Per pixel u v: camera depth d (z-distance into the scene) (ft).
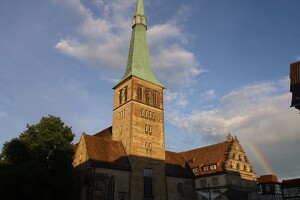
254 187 299.79
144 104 245.86
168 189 233.35
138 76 250.57
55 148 186.80
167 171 242.17
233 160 292.20
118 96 257.75
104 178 197.98
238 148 304.91
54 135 186.39
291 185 394.11
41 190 164.25
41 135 186.09
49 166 175.94
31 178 160.25
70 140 198.08
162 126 252.01
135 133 229.04
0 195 162.09
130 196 206.69
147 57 273.33
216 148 310.65
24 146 179.83
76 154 216.33
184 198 241.76
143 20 286.87
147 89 254.47
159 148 241.35
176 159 272.92
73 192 177.37
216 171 285.02
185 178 250.78
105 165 202.18
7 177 160.25
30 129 191.31
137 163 220.43
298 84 162.71
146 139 234.58
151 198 218.79
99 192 191.52
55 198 167.94
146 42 280.31
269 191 392.27
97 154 206.39
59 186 168.45
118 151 222.69
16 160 176.04
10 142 179.42
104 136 268.00
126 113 239.30
